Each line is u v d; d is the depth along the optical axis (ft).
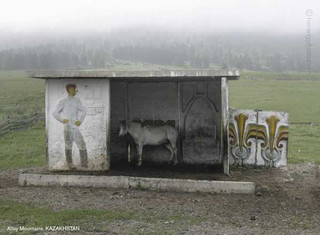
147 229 26.35
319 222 28.27
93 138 40.57
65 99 40.83
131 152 47.21
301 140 76.79
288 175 40.93
